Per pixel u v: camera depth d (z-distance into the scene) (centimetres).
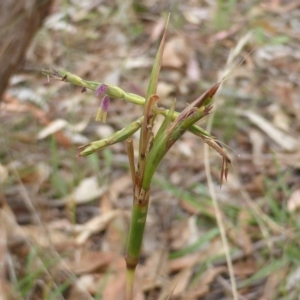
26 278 38
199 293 41
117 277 41
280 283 40
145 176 16
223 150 16
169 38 70
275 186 48
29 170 50
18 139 52
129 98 16
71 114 55
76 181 50
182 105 61
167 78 65
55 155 48
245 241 45
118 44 70
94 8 76
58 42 69
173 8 74
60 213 47
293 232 45
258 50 70
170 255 44
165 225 47
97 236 46
